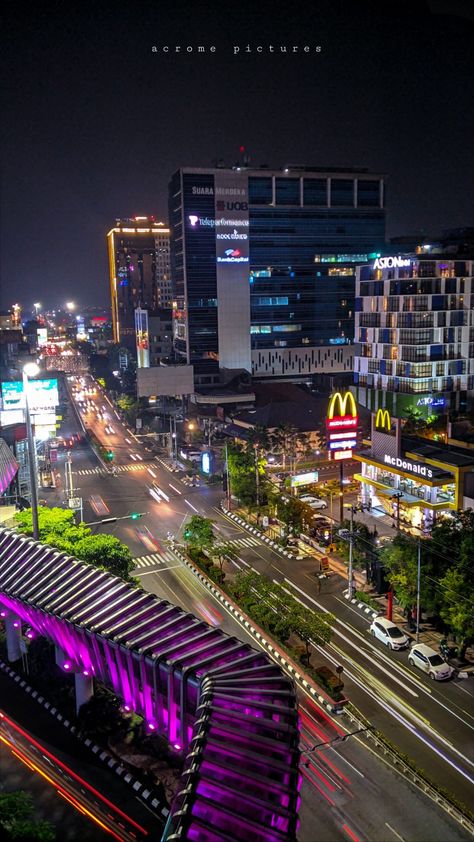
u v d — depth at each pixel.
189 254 184.88
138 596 42.84
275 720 29.67
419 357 142.50
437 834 35.91
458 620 51.59
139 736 44.44
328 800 38.56
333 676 50.31
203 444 140.38
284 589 69.38
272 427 131.75
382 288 151.75
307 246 197.25
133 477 118.94
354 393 160.38
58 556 49.41
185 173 180.25
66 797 38.75
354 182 198.25
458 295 144.62
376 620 59.12
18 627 54.66
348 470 116.25
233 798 25.27
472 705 48.56
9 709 48.50
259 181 189.25
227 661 34.62
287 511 83.06
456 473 79.00
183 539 83.69
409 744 44.00
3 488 78.44
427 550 57.97
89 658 41.12
